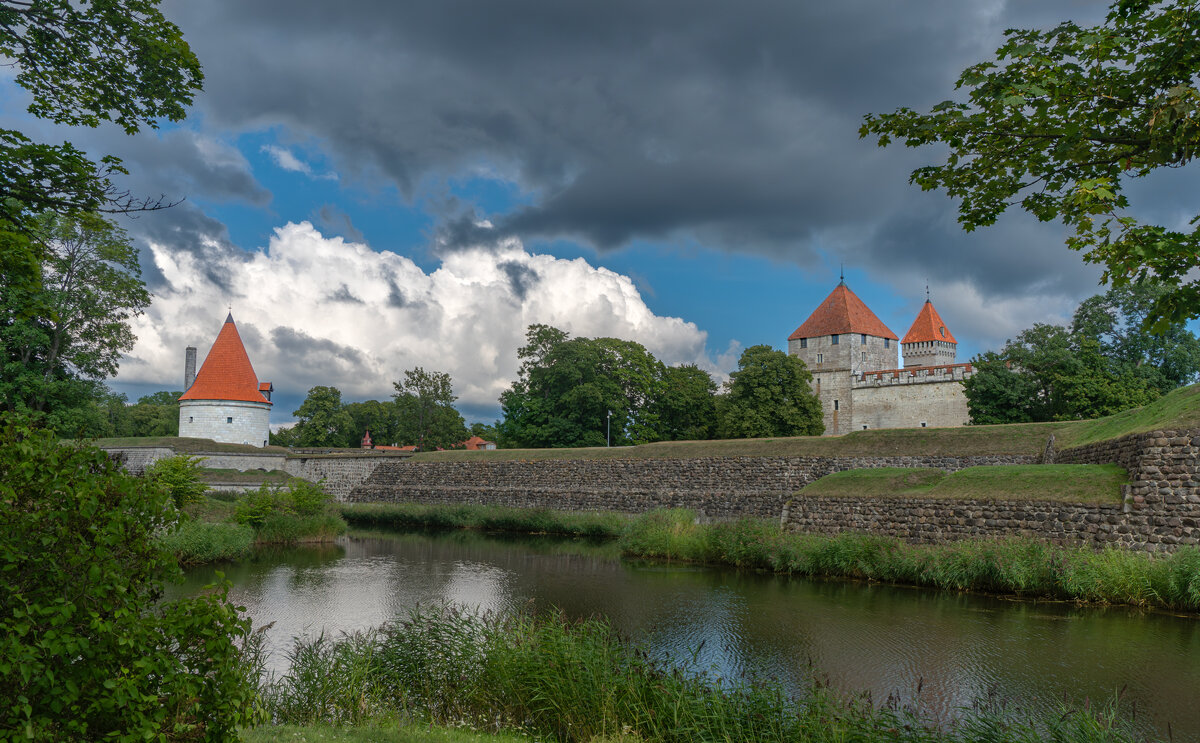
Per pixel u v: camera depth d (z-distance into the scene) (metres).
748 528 27.73
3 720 4.55
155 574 5.50
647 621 17.14
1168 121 5.67
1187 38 5.75
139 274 40.62
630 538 30.58
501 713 9.98
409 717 9.78
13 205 9.14
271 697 9.98
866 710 8.91
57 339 37.53
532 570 25.55
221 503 36.94
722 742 8.37
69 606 4.62
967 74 6.69
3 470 4.88
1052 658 13.55
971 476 27.47
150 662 4.91
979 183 7.09
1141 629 15.80
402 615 17.78
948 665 13.20
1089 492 23.14
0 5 9.77
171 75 11.02
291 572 24.98
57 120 11.05
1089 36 6.07
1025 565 20.06
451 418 90.50
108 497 5.18
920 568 22.03
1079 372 45.09
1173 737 9.66
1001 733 8.39
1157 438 21.48
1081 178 6.56
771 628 16.33
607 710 9.08
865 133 7.14
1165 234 5.96
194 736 5.38
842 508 29.62
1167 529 20.56
